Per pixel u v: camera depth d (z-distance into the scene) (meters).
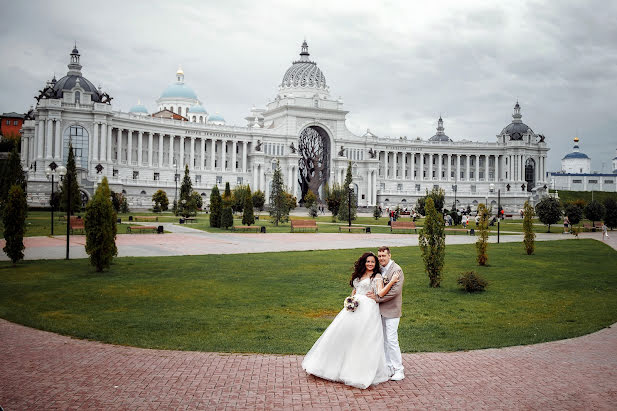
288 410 11.77
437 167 192.50
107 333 18.33
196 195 124.94
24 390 12.77
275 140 165.00
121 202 108.94
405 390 13.18
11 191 34.69
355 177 173.12
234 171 161.12
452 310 23.41
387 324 14.29
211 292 26.27
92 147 129.88
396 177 190.25
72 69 135.38
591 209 93.00
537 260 41.69
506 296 26.69
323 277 31.42
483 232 38.44
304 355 16.03
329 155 173.25
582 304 24.73
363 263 14.55
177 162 155.62
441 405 12.19
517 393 12.94
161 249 45.75
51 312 21.53
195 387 13.10
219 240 55.88
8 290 25.97
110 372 14.16
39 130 125.50
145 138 149.88
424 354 16.47
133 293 25.73
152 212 117.88
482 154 192.25
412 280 31.50
